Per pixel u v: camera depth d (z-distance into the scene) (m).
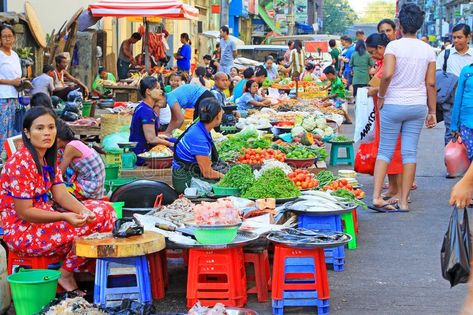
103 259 5.96
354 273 7.36
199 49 40.78
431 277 7.21
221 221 6.05
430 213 9.91
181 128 12.97
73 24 17.80
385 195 10.61
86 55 19.83
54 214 6.07
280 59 32.88
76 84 16.30
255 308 6.35
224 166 8.82
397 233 8.88
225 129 13.10
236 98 16.41
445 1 74.56
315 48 42.25
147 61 19.31
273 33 61.22
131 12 16.95
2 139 11.67
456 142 10.93
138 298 6.01
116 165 9.12
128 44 21.67
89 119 13.13
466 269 5.12
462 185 5.03
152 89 9.84
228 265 6.19
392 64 9.45
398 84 9.59
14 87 11.76
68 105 13.22
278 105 16.80
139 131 9.92
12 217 6.24
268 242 6.61
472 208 9.76
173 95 12.02
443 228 9.10
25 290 5.80
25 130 6.15
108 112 14.63
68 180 7.21
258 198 7.75
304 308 6.34
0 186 6.21
